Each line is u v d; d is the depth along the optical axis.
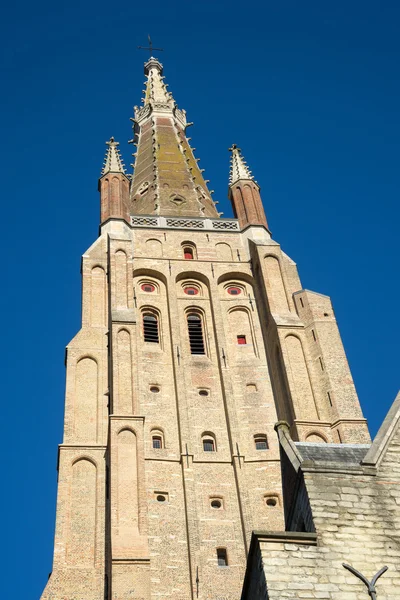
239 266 62.00
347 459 30.95
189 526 45.06
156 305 58.34
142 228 64.25
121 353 51.50
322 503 27.69
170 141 83.38
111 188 66.94
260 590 26.33
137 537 41.56
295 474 29.22
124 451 45.88
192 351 56.12
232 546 44.78
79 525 45.53
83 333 55.50
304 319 55.91
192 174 76.69
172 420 50.91
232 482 48.09
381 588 25.73
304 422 49.28
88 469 48.19
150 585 41.12
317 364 52.84
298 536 26.73
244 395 53.06
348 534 27.00
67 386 52.19
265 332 57.03
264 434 50.66
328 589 25.67
